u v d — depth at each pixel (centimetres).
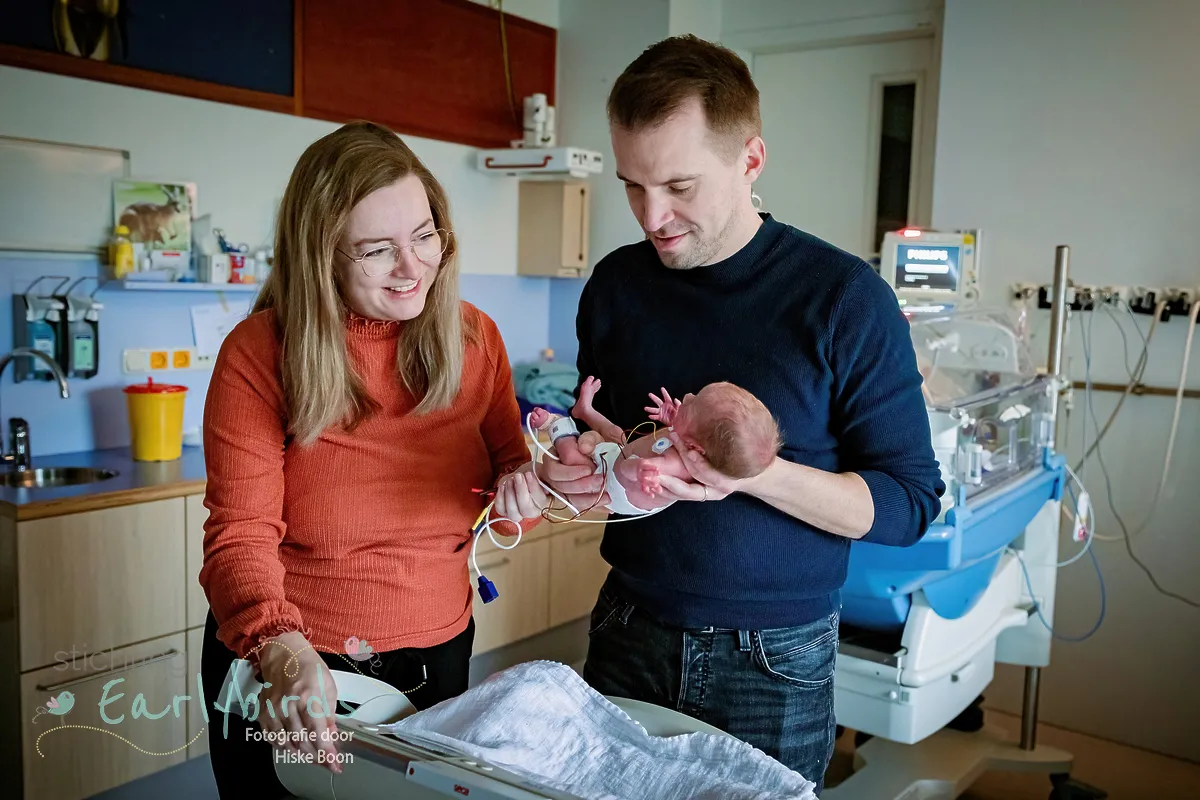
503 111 390
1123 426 299
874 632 222
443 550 136
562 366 383
